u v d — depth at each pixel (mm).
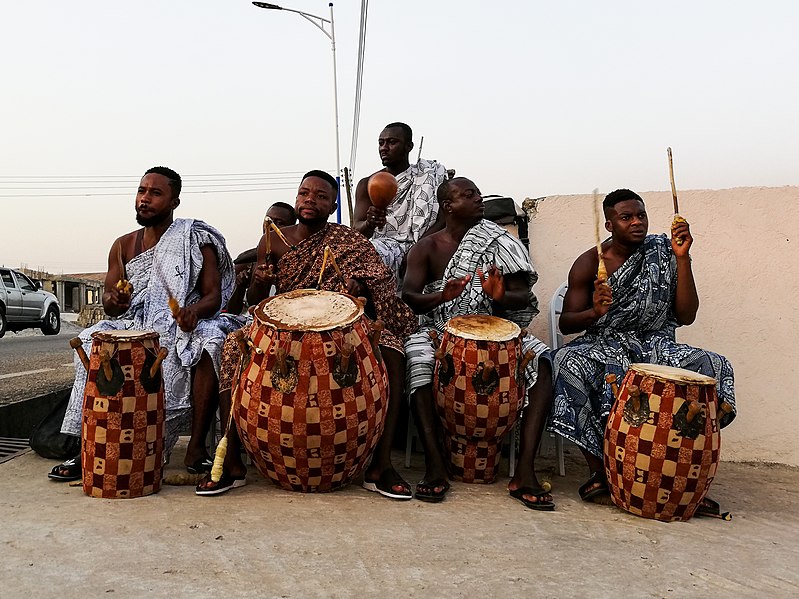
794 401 4492
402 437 4500
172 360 3506
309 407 2912
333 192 3826
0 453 4055
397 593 2082
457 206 4090
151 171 3854
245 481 3338
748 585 2275
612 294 3713
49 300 19531
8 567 2195
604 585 2211
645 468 2938
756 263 4625
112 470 2973
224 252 4004
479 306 3922
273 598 2014
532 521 2893
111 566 2215
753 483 3945
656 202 4824
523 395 3408
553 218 4930
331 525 2686
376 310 3625
